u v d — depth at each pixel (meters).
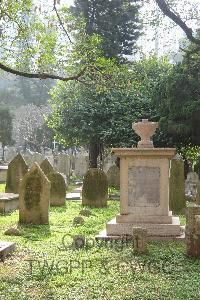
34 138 49.19
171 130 22.12
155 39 13.37
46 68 12.02
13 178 20.14
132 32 28.84
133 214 11.54
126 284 7.50
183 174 16.44
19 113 54.00
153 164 11.67
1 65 10.21
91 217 15.18
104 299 6.75
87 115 27.34
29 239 11.30
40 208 13.53
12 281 7.60
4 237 11.52
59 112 28.95
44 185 13.53
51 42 11.73
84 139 28.67
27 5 11.73
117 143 25.95
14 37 12.23
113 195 21.66
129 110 26.20
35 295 6.91
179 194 16.33
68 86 28.19
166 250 9.94
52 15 11.84
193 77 20.98
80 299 6.74
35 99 60.00
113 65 11.49
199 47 11.02
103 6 27.89
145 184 11.65
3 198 16.33
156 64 27.50
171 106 21.64
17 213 16.11
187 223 9.41
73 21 13.09
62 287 7.37
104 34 28.25
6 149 49.84
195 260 9.11
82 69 11.42
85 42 12.08
